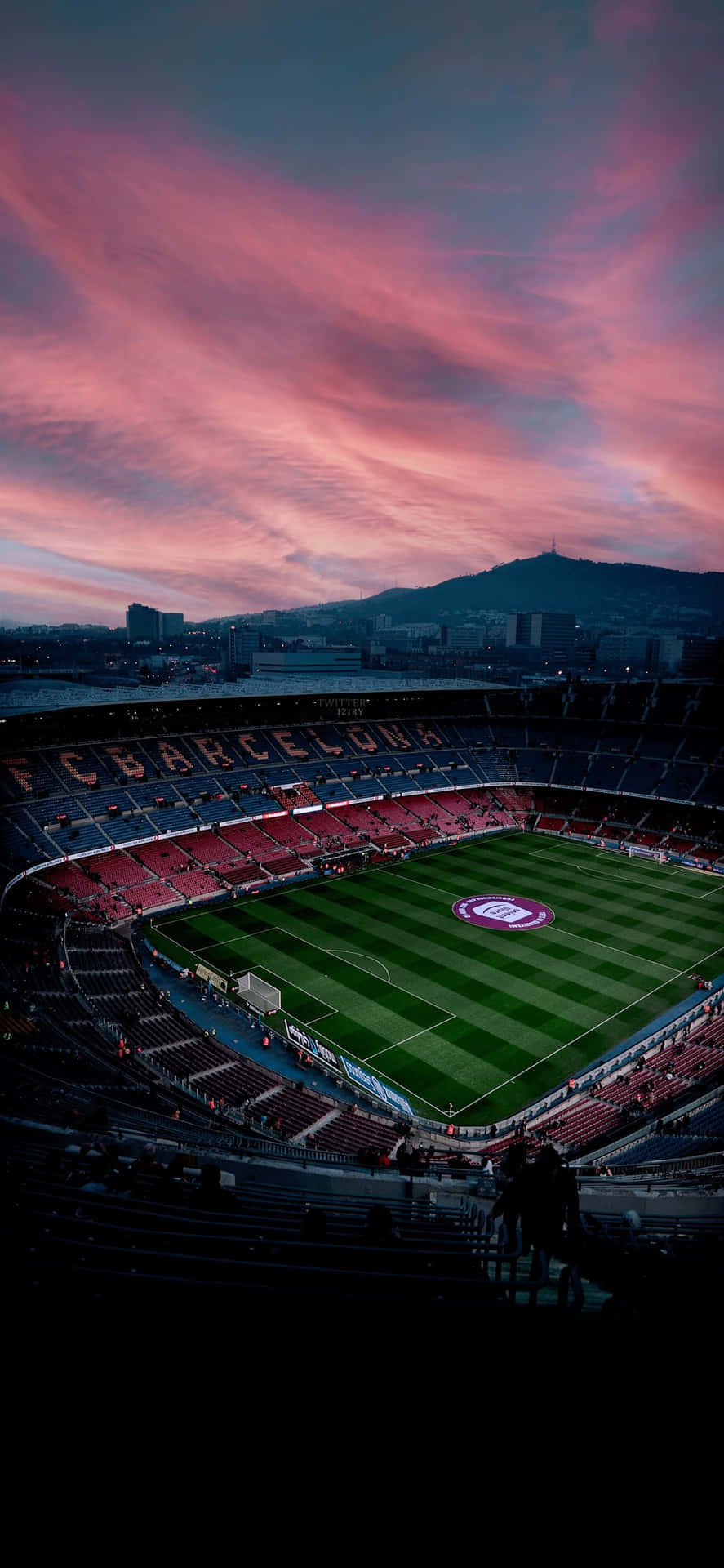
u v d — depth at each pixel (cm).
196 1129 3219
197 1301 661
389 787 10612
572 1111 4438
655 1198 2119
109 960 6156
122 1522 459
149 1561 432
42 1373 587
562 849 9606
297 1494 492
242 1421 556
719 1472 524
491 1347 642
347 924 7062
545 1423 564
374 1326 660
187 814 8800
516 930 6950
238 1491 491
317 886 8062
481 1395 589
